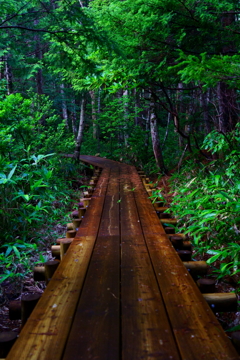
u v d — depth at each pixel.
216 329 1.75
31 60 12.78
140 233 3.66
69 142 9.87
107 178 8.19
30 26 11.06
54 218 5.40
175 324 1.80
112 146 17.11
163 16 5.45
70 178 9.52
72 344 1.64
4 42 10.03
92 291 2.24
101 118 14.83
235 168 5.65
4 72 12.18
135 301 2.09
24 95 14.68
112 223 4.09
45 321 1.85
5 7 6.56
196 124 9.52
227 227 3.89
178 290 2.23
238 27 5.97
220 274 3.45
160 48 5.98
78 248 3.17
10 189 5.02
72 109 22.45
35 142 7.96
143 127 17.31
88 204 5.28
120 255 2.97
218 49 6.23
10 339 1.72
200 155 8.91
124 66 6.37
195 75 3.88
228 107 7.03
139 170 10.16
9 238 4.43
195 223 4.40
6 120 6.79
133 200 5.47
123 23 5.94
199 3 5.59
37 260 4.04
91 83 6.87
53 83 21.31
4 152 6.05
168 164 11.85
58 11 5.92
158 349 1.59
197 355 1.54
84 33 6.15
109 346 1.62
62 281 2.41
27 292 3.44
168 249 3.11
